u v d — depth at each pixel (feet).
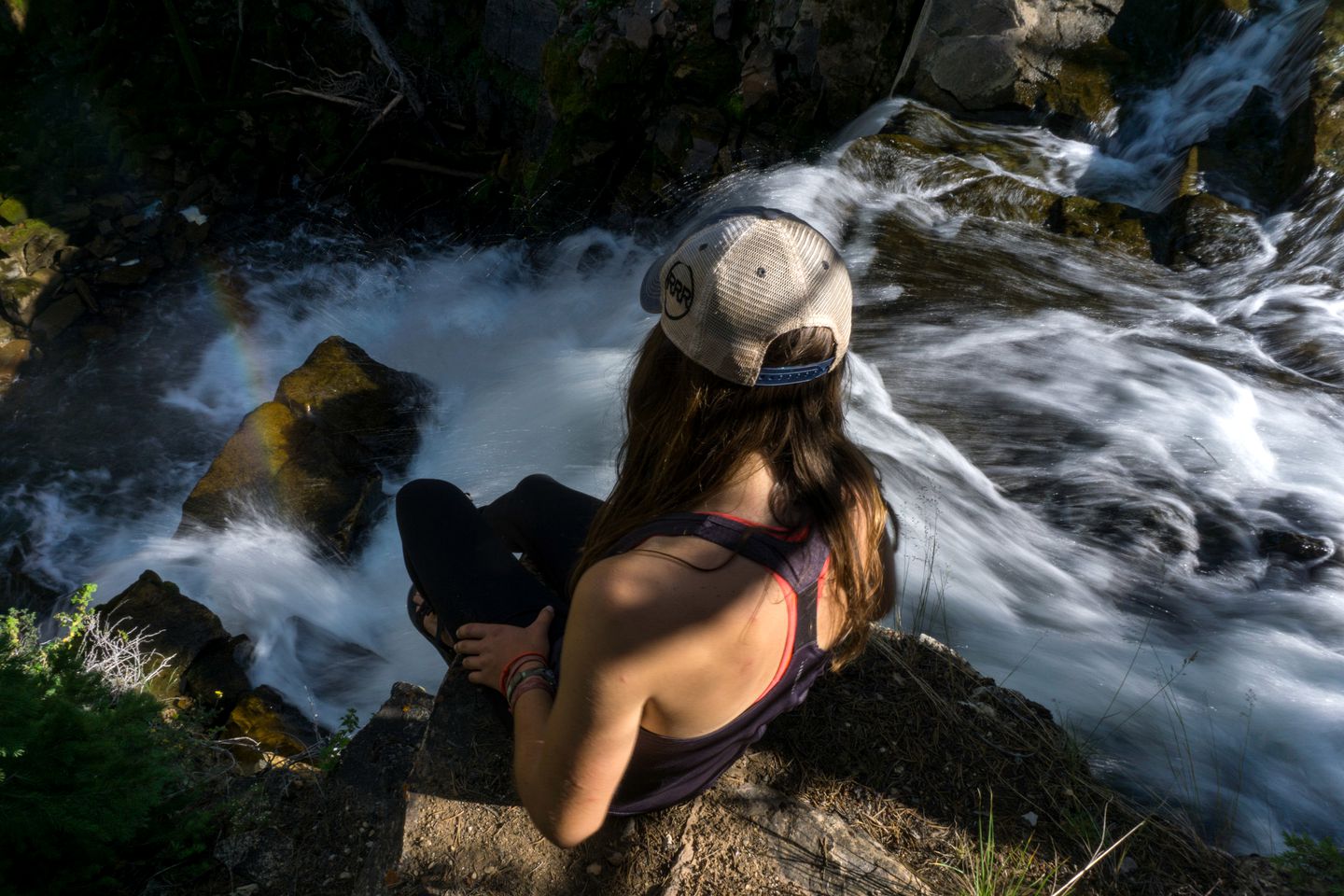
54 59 43.88
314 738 14.60
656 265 4.40
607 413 21.11
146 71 44.42
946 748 6.76
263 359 37.22
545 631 5.49
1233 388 17.61
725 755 4.98
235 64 44.52
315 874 6.97
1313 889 6.26
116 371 36.47
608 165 33.86
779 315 3.87
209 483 20.93
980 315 19.95
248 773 9.72
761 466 4.08
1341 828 9.97
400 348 34.76
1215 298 20.53
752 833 6.03
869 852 5.98
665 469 4.10
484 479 20.21
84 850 6.75
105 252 39.70
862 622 4.94
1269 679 12.01
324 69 43.47
